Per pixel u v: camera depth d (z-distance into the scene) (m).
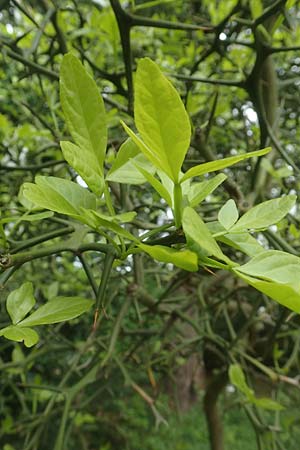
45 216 0.22
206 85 0.70
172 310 0.62
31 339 0.18
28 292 0.20
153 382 0.63
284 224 0.47
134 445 1.18
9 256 0.22
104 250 0.23
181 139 0.15
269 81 0.52
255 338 0.67
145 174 0.17
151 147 0.15
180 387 1.18
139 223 0.43
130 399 1.21
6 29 0.69
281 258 0.15
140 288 0.54
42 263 0.79
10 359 0.85
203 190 0.18
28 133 0.59
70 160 0.17
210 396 0.74
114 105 0.50
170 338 0.76
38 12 0.69
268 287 0.13
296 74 0.67
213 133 0.66
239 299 0.63
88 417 0.83
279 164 0.68
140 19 0.38
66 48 0.50
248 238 0.18
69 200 0.18
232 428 1.35
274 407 0.39
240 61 0.63
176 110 0.14
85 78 0.18
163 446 1.17
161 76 0.14
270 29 0.46
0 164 0.58
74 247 0.24
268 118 0.53
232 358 0.56
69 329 0.98
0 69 0.75
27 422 0.77
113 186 0.51
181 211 0.17
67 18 0.69
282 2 0.36
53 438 1.00
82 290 0.75
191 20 0.65
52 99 0.56
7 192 0.73
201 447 1.22
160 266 0.76
